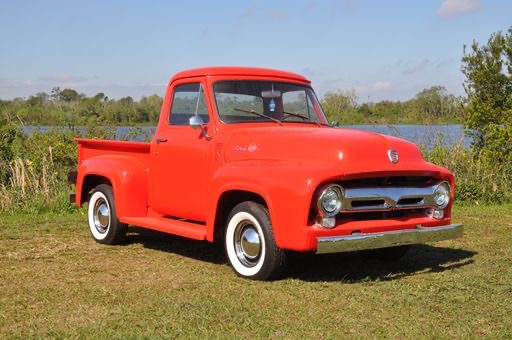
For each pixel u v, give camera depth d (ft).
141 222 22.77
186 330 14.03
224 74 21.57
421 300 16.42
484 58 48.16
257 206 18.35
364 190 17.62
